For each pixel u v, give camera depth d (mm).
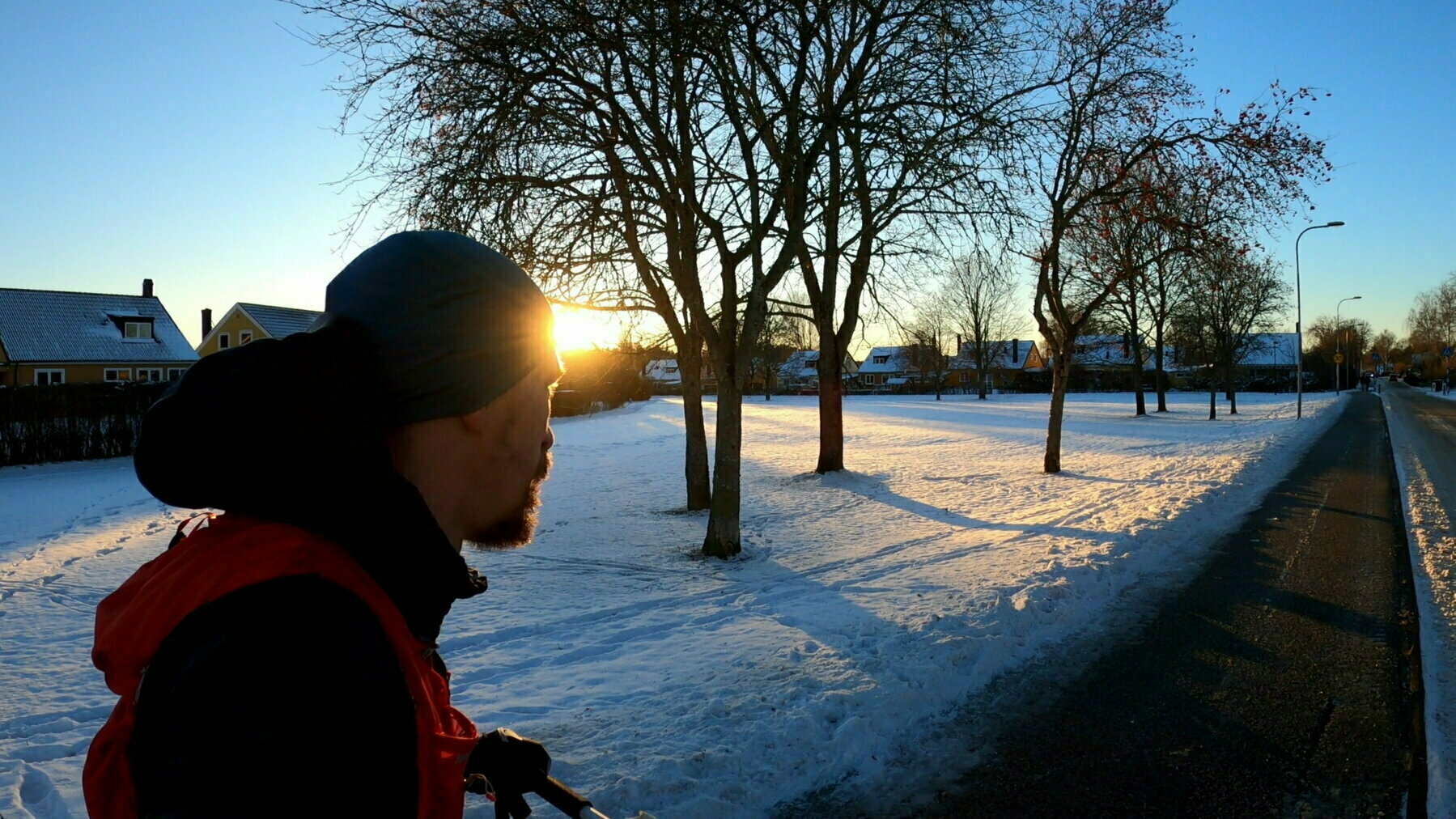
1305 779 4301
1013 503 13398
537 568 9297
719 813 3912
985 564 8695
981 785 4289
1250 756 4562
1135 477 16156
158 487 747
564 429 34812
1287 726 4926
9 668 6262
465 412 835
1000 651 6082
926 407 51625
